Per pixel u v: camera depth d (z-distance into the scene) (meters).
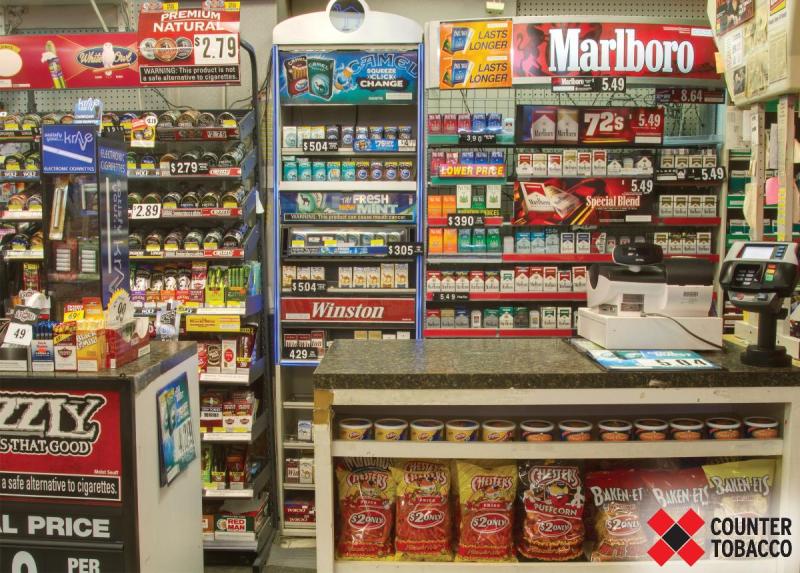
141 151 3.96
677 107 4.19
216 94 4.25
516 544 2.23
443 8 4.32
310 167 3.89
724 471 2.21
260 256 3.95
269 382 3.95
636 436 2.17
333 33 3.74
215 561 3.61
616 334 2.31
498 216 3.76
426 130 3.88
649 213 3.76
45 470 2.01
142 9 3.60
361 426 2.17
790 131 2.35
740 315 3.81
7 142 3.62
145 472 2.07
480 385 2.07
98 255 2.13
